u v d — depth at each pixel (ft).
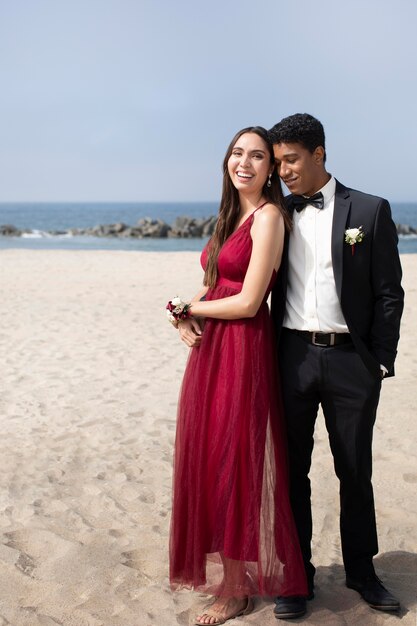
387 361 9.59
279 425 9.97
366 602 10.18
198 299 11.16
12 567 11.09
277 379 10.03
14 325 33.91
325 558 11.67
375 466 15.66
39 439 17.72
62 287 49.01
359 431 9.82
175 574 10.23
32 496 14.07
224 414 9.78
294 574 9.64
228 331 9.98
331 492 14.35
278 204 9.84
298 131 9.50
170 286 49.83
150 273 58.59
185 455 10.17
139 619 9.80
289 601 9.80
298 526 10.26
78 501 13.88
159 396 21.75
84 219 297.53
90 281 52.75
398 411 19.67
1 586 10.57
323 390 9.84
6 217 316.60
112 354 27.66
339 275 9.55
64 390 22.39
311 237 9.77
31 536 12.23
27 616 9.77
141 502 13.87
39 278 54.60
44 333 31.94
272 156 9.91
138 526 12.80
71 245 126.21
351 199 9.71
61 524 12.80
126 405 20.74
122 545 12.01
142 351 28.25
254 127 9.93
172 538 10.27
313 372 9.78
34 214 367.04
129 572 11.03
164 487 14.66
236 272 9.97
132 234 159.12
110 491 14.40
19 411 20.12
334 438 10.00
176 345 29.43
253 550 9.52
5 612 9.87
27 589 10.53
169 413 19.98
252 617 9.80
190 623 9.77
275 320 10.16
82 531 12.51
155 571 11.15
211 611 9.86
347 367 9.67
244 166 9.79
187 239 150.61
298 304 9.87
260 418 9.68
